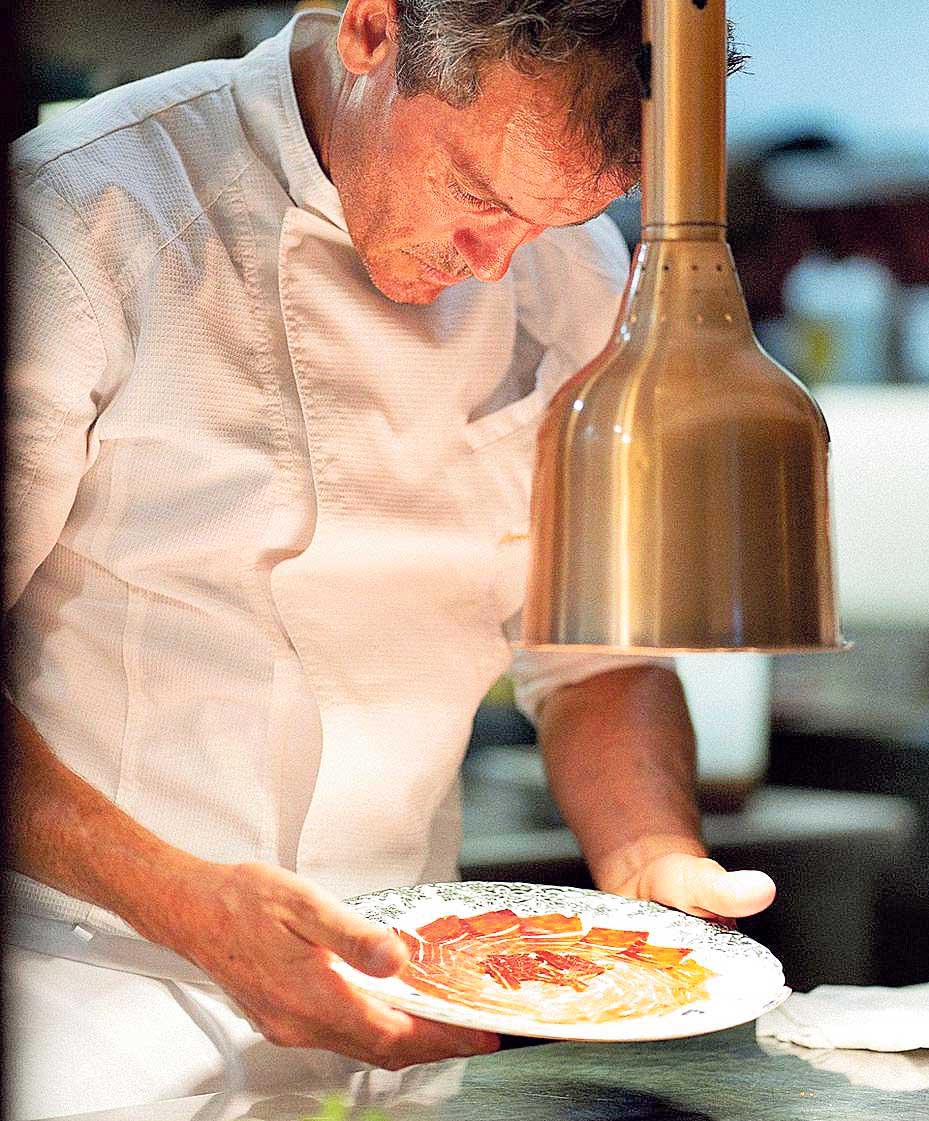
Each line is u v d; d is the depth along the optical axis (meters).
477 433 1.54
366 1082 1.20
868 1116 1.14
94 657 1.44
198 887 1.20
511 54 1.09
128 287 1.37
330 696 1.48
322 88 1.41
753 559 0.89
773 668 3.44
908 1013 1.33
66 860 1.25
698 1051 1.28
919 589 3.35
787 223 3.09
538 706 1.72
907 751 3.21
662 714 1.63
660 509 0.89
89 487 1.42
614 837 1.51
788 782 3.34
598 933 1.32
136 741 1.44
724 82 0.94
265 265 1.43
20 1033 1.32
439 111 1.18
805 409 0.92
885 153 3.02
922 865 2.94
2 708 0.71
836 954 2.90
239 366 1.43
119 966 1.39
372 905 1.33
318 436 1.45
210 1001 1.39
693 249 0.94
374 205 1.32
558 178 1.14
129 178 1.39
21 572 1.36
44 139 1.40
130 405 1.39
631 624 0.89
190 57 2.24
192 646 1.44
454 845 1.62
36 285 1.32
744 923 2.87
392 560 1.50
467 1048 1.20
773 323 3.20
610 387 0.92
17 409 1.30
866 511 3.34
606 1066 1.24
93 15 2.15
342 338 1.46
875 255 3.06
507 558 1.58
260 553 1.45
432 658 1.54
